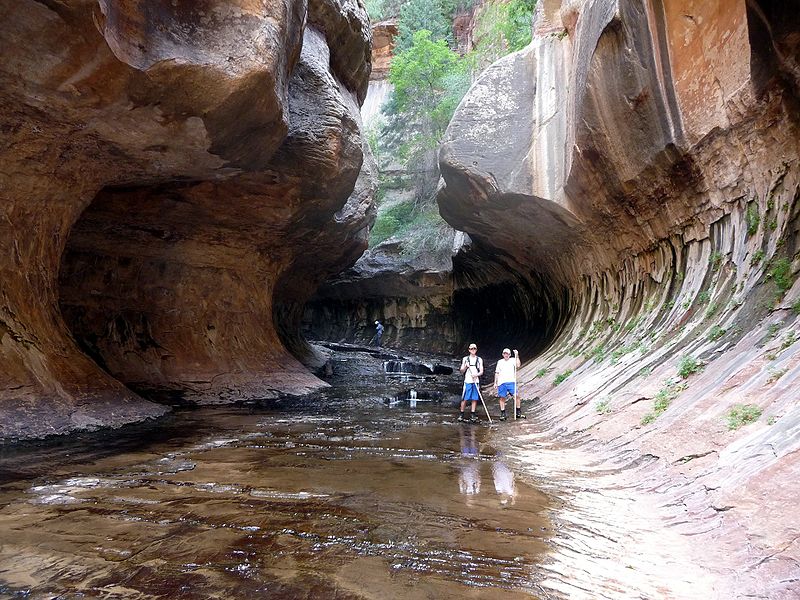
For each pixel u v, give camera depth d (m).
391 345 35.16
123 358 12.91
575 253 16.03
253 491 5.48
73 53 7.21
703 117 8.99
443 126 34.75
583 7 12.49
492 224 18.39
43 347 8.95
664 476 5.40
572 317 16.83
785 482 3.83
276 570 3.54
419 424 10.69
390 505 5.06
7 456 6.86
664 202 10.85
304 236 17.23
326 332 40.78
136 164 10.09
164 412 10.70
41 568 3.49
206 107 8.68
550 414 10.52
